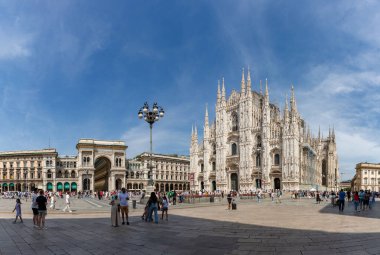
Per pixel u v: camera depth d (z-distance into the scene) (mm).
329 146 146625
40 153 143000
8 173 145875
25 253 14914
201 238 18594
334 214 34062
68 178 142750
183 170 175500
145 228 22672
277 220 27906
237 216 31844
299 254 14672
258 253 14914
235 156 111938
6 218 29875
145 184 156375
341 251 15164
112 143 139875
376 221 26969
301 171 104500
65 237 19016
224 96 118625
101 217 31234
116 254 14742
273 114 108312
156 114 44812
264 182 101188
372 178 166875
